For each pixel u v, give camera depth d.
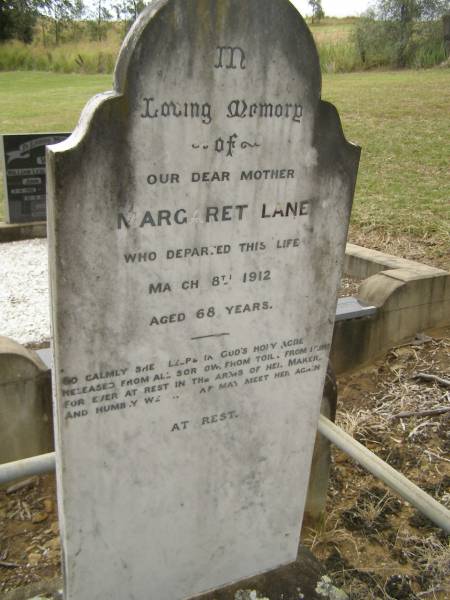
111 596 2.77
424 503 2.49
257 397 2.70
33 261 7.60
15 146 7.90
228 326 2.49
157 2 1.94
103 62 26.66
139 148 2.04
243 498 2.88
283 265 2.49
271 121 2.23
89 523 2.55
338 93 16.19
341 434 2.86
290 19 2.12
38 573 3.27
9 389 3.56
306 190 2.41
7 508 3.71
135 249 2.17
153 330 2.33
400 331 5.47
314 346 2.74
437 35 21.75
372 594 3.18
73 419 2.33
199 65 2.04
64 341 2.18
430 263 6.74
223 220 2.29
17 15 33.59
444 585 3.23
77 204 2.01
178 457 2.63
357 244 7.35
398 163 10.40
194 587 2.96
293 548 3.16
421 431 4.45
